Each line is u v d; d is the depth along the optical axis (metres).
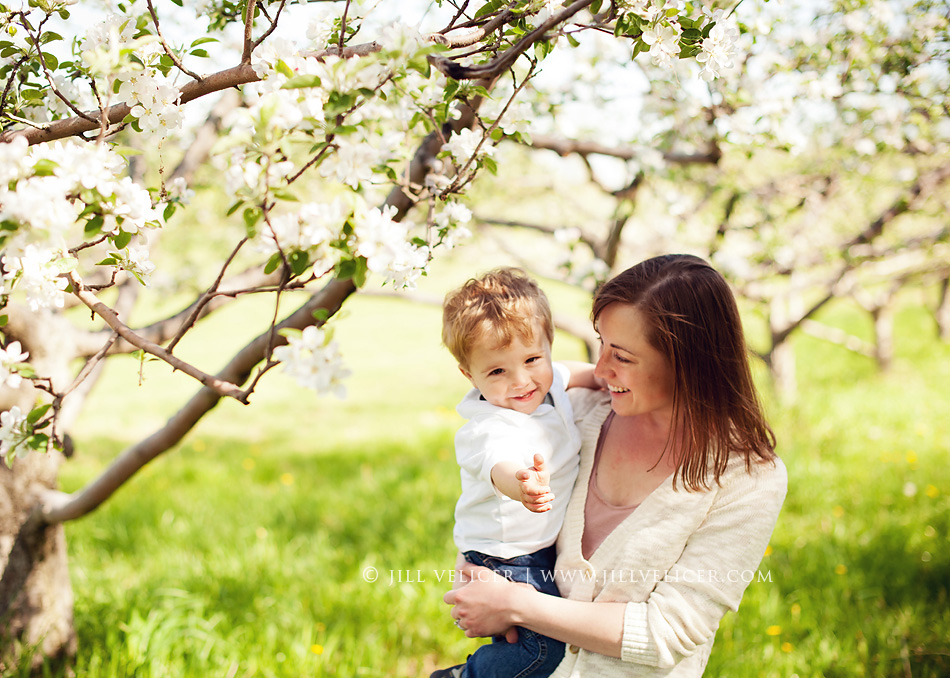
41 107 1.30
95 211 1.00
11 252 0.97
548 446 1.41
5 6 1.15
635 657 1.19
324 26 1.22
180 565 3.30
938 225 5.04
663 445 1.32
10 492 2.19
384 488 4.68
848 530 3.57
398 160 1.13
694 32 1.19
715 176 3.88
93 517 4.08
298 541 3.73
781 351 6.17
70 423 2.18
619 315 1.25
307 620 2.78
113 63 1.01
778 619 2.71
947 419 5.81
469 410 1.53
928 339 10.77
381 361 11.51
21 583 2.22
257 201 0.88
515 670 1.31
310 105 0.92
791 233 4.26
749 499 1.23
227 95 2.45
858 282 6.15
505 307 1.42
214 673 2.36
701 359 1.23
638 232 4.35
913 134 3.11
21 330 2.04
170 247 4.79
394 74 0.98
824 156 3.97
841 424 5.74
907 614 2.74
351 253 0.92
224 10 1.51
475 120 1.58
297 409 8.65
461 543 1.49
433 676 1.47
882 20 2.64
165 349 1.10
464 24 1.21
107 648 2.40
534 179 4.62
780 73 2.71
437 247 1.31
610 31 1.19
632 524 1.28
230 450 6.46
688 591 1.21
